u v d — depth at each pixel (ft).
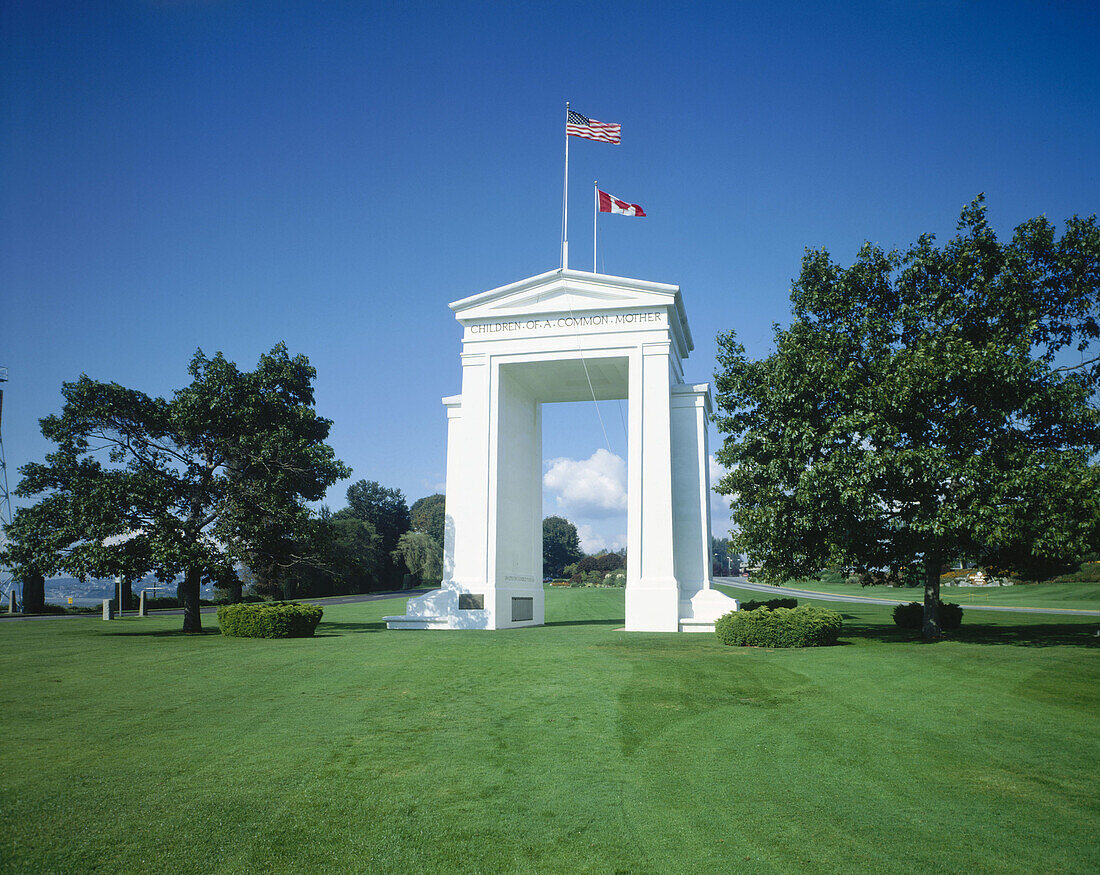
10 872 20.36
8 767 29.27
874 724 36.04
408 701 41.50
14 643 71.67
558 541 487.20
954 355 63.77
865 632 80.69
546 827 23.81
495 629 94.32
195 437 97.35
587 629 94.79
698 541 100.32
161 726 35.81
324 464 98.68
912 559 73.82
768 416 76.23
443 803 25.77
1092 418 67.82
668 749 32.17
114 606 154.40
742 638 66.54
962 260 71.92
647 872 20.79
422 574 339.16
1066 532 60.95
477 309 104.17
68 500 91.40
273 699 42.04
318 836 23.03
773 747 32.42
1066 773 28.84
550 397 121.19
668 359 98.22
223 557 92.48
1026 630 79.36
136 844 22.31
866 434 66.49
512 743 33.01
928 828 23.68
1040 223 71.67
